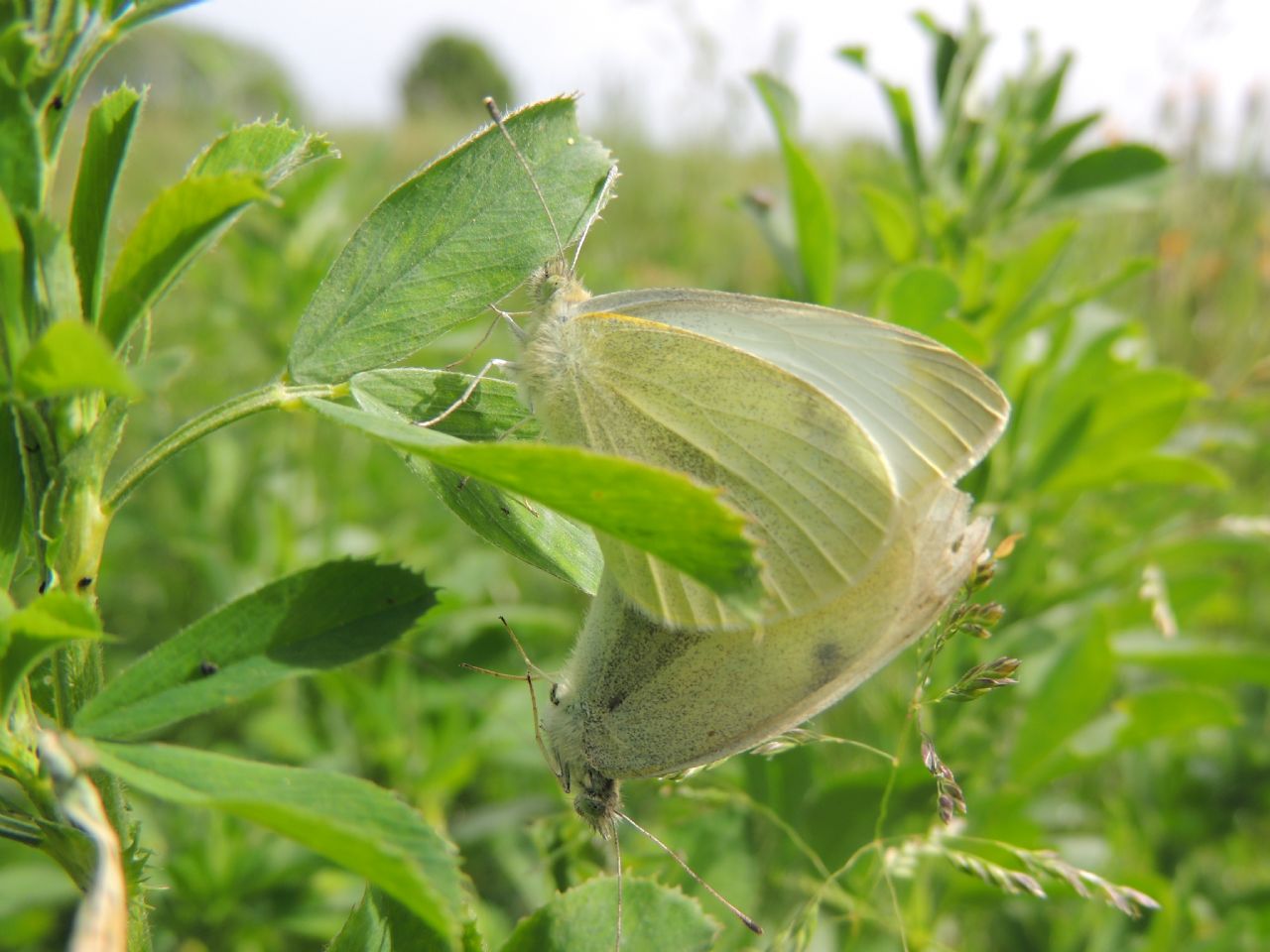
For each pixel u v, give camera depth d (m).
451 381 0.12
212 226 0.11
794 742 0.13
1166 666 0.17
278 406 0.11
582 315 0.14
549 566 0.12
